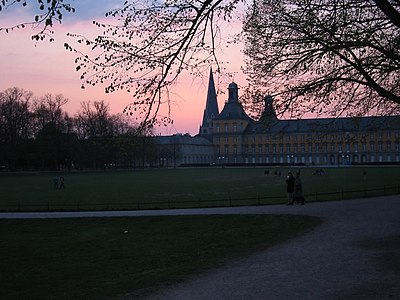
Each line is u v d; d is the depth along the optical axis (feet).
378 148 600.80
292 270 47.85
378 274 44.55
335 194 148.36
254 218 93.04
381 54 55.21
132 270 53.47
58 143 426.92
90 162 456.45
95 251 67.77
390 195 136.56
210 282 44.65
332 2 52.47
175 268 52.49
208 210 111.75
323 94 59.88
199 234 78.95
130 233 83.92
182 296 40.01
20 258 64.90
